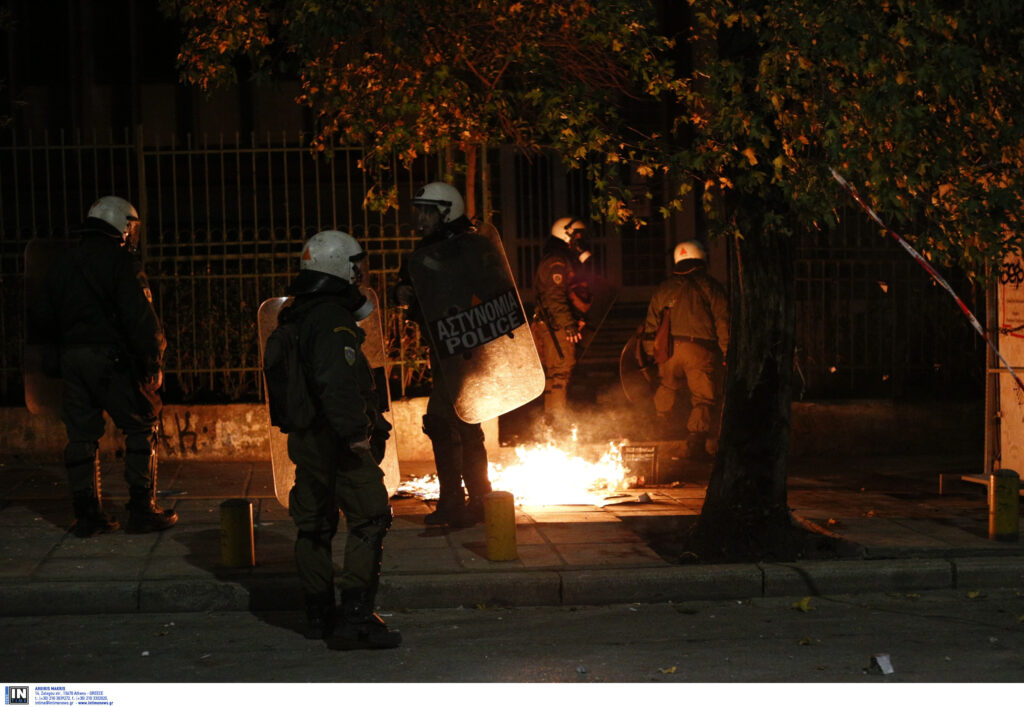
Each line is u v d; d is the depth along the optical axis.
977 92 6.96
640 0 7.52
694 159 6.80
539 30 8.95
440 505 8.05
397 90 8.87
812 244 11.86
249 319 11.25
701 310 10.86
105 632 6.19
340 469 5.76
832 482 10.12
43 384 8.45
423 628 6.25
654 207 14.24
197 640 6.02
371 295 8.23
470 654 5.72
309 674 5.41
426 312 7.92
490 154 14.02
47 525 8.09
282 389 5.72
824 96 6.62
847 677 5.28
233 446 10.90
